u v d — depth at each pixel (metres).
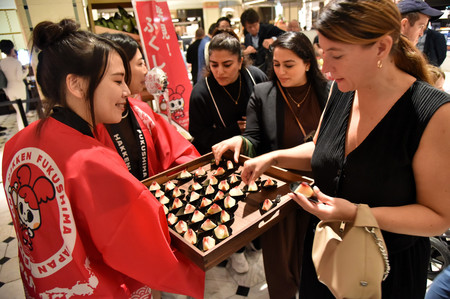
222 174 1.52
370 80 0.80
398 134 0.79
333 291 0.82
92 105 0.87
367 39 0.69
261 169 1.21
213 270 2.07
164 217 0.97
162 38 2.65
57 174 0.82
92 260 0.91
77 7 2.82
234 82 1.94
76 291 0.87
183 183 1.50
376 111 0.83
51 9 2.74
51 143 0.84
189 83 2.84
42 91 0.89
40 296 0.89
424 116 0.74
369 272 0.77
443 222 0.77
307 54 1.50
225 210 1.25
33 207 0.83
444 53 2.66
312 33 3.90
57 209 0.82
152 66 2.67
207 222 1.18
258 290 1.90
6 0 5.60
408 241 0.91
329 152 0.97
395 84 0.80
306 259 1.16
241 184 1.42
